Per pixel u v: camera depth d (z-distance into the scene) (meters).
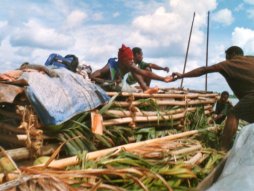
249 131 2.50
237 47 5.95
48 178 2.28
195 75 5.73
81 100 4.27
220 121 8.08
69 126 4.18
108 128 4.62
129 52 6.08
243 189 1.92
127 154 3.49
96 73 6.18
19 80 3.98
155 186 2.96
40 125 3.91
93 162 3.32
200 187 2.61
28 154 3.76
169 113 5.52
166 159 3.66
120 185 3.01
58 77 4.37
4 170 2.75
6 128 4.18
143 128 5.13
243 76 5.51
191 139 5.19
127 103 4.92
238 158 2.30
